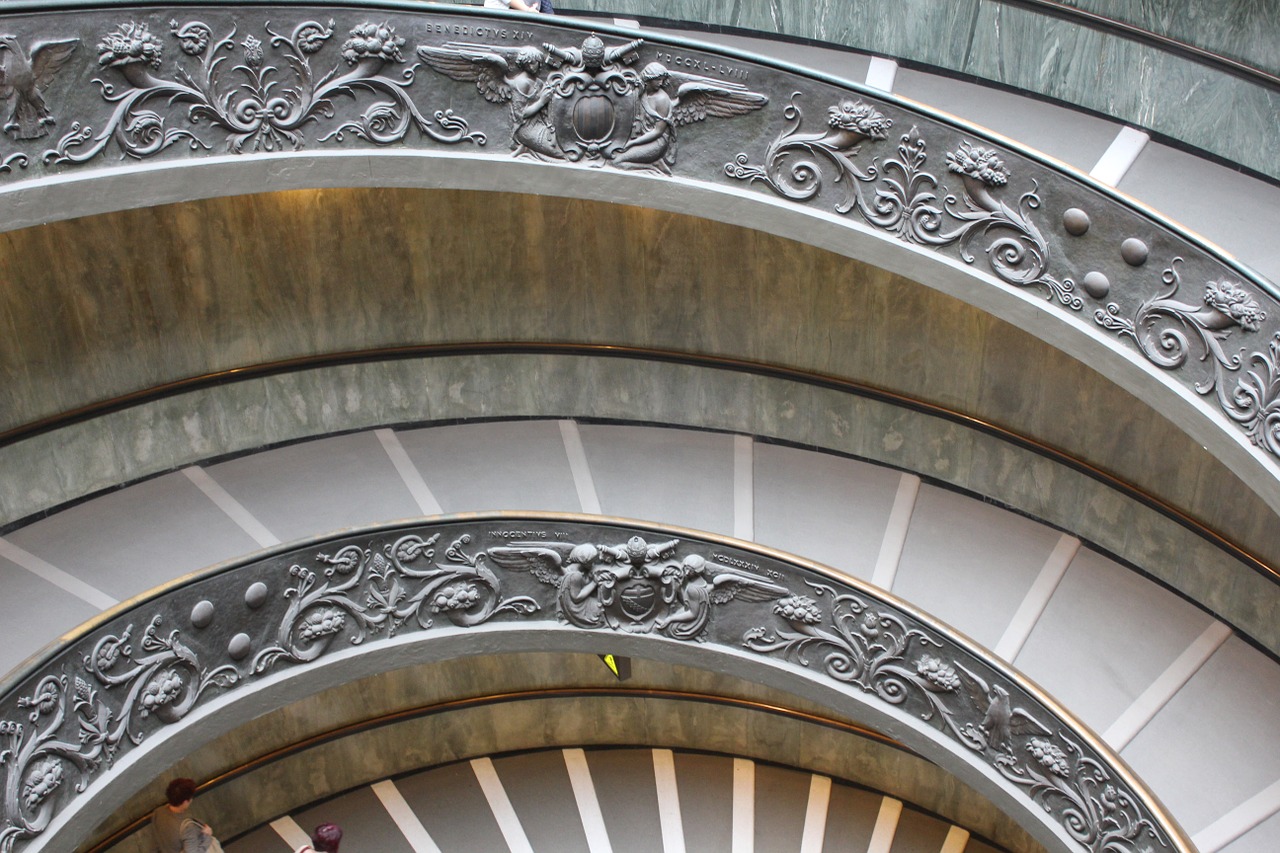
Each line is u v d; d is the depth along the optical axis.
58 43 5.97
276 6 6.48
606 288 9.54
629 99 6.94
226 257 8.66
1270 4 7.66
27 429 8.10
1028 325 6.87
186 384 8.77
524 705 11.25
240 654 7.59
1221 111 7.93
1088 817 7.59
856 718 8.53
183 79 6.34
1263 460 6.29
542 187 7.07
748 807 10.99
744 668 8.66
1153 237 6.43
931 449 9.45
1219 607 8.33
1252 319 6.23
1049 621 8.46
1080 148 8.05
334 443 9.51
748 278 9.27
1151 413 8.18
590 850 10.41
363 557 8.03
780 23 8.90
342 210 8.85
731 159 7.01
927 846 10.71
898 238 6.93
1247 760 7.56
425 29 6.75
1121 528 8.76
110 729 6.89
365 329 9.38
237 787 10.15
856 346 9.26
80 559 7.95
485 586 8.46
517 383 9.86
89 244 8.08
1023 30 8.46
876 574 8.72
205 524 8.43
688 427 10.01
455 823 10.63
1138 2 8.08
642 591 8.54
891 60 8.83
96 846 9.15
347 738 10.67
